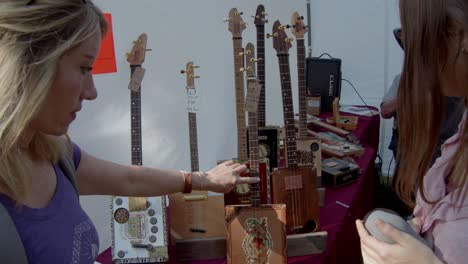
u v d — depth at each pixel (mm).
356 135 2779
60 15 743
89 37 792
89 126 1667
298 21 1968
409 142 768
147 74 1858
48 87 748
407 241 753
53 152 926
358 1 3768
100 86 1672
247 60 1407
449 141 847
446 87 713
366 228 841
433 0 667
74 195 958
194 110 1595
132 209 1435
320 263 1460
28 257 795
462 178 747
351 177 2078
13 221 779
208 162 2209
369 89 3922
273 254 1371
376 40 3795
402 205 3225
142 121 1889
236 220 1380
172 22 1899
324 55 3998
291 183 1527
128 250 1433
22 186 781
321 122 2822
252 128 1409
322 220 1729
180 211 1473
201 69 2088
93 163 1127
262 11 1653
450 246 742
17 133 746
